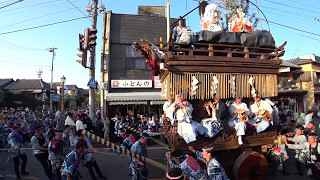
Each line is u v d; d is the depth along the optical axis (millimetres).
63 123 15289
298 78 24266
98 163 8398
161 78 5949
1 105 31688
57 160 5590
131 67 15125
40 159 6125
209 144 4848
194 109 5250
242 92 5273
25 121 13094
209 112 5199
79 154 4711
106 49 14656
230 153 5332
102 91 14375
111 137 13406
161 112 15188
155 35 15828
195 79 4824
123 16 15539
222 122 5008
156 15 17594
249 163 5008
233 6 13836
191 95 4844
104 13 15086
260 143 5418
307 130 6910
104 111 14211
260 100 5543
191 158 3799
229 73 5168
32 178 6875
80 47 12250
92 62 13203
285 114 13180
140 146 5199
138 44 5891
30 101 33781
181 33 5254
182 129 4684
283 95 18969
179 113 4715
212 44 5141
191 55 4902
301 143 6293
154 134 5887
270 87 5562
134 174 5125
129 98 13875
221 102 5051
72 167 4539
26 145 12227
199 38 5168
